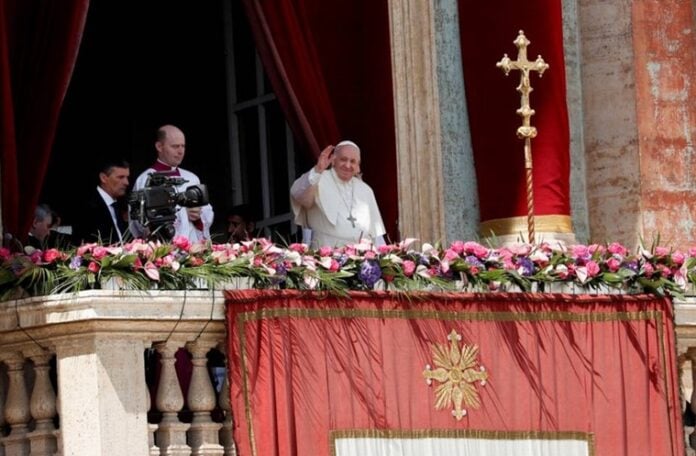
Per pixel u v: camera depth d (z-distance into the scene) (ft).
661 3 223.30
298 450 182.09
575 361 192.75
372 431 184.96
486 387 189.78
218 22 239.50
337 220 203.62
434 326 188.75
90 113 245.86
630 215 220.64
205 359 182.60
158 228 186.80
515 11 217.15
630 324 195.21
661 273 197.36
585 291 195.21
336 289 185.37
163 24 244.22
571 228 217.77
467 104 219.20
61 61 200.64
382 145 219.61
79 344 178.91
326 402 183.42
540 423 190.90
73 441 178.40
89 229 199.72
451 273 190.80
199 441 181.57
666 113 222.28
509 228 215.31
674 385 195.72
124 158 245.45
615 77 222.69
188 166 239.91
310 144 215.72
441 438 187.32
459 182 218.18
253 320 182.09
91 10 247.70
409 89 217.36
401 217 216.54
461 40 219.61
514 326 191.42
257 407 181.27
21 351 181.27
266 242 185.47
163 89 244.01
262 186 233.55
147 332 180.04
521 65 210.59
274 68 216.13
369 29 221.25
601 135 222.69
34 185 198.18
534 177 216.13
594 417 192.75
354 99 220.64
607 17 223.51
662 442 194.29
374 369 185.78
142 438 178.70
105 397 177.99
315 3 219.61
